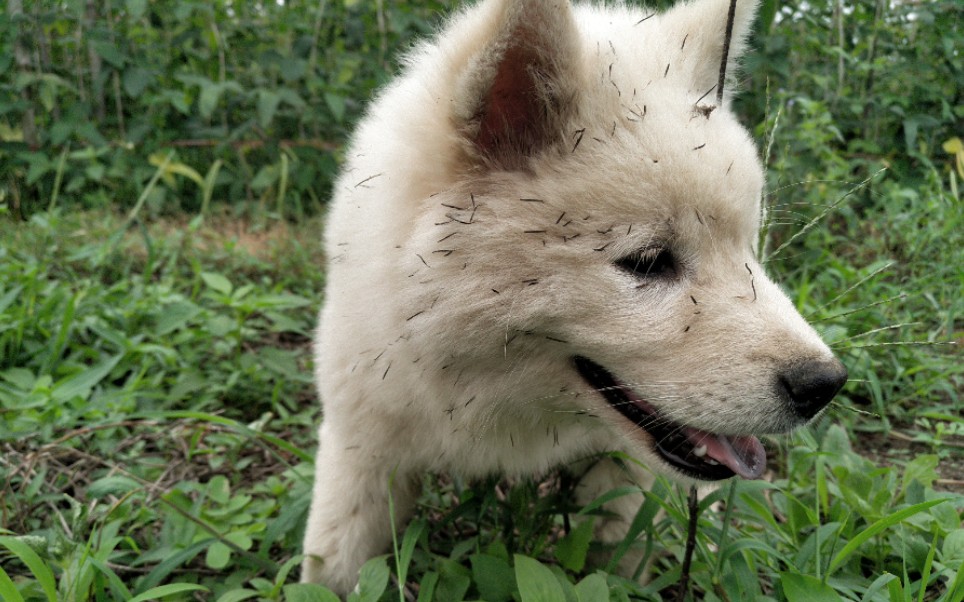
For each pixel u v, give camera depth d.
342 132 1.19
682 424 0.37
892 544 0.42
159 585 0.44
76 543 0.38
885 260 0.80
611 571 0.42
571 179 0.36
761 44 1.00
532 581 0.36
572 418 0.41
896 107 1.07
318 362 0.46
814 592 0.37
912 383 0.66
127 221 0.93
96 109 1.24
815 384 0.35
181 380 0.64
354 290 0.42
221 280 0.70
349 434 0.44
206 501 0.50
